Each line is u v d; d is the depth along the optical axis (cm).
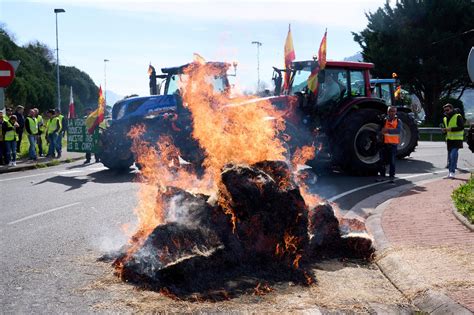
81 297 508
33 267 606
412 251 621
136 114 1566
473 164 1570
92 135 1858
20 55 6706
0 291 529
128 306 483
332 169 1505
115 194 1128
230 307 480
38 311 476
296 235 601
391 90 2012
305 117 1348
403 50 4012
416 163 1656
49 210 961
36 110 2027
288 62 1483
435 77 3944
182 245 552
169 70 1622
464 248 626
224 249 560
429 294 487
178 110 1427
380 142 1284
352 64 1429
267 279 551
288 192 602
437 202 940
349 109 1366
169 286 523
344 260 635
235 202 588
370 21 4306
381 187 1181
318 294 516
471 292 480
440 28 3991
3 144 1772
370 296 511
